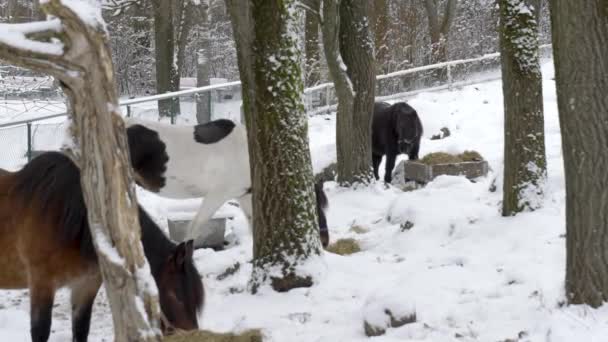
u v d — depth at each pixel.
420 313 5.30
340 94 10.93
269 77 6.38
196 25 26.14
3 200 4.75
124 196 3.58
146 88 27.27
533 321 4.89
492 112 17.02
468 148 13.98
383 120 12.38
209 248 8.70
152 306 3.70
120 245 3.61
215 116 17.06
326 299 6.13
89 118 3.49
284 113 6.43
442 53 24.56
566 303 4.86
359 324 5.38
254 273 6.59
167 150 7.83
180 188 7.98
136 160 7.74
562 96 4.71
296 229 6.50
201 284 4.47
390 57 24.70
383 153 12.66
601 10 4.50
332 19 10.23
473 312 5.27
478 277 6.12
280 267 6.45
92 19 3.29
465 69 22.95
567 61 4.62
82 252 4.60
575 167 4.69
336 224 9.68
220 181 7.93
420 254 7.36
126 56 26.80
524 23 7.53
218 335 4.50
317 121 17.72
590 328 4.43
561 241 6.76
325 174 12.54
